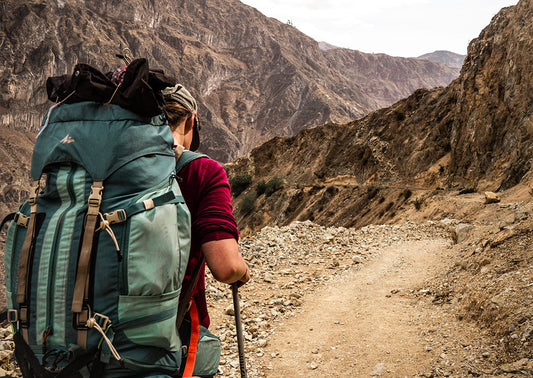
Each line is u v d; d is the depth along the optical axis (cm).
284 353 536
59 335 124
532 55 4925
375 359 506
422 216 4722
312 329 605
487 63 5897
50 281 125
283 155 11425
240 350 175
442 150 6969
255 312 663
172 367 134
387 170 7862
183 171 161
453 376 443
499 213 2194
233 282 159
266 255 1027
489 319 525
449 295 667
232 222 160
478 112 5703
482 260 682
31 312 128
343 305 699
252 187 11281
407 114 8344
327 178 9250
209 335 168
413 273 859
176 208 137
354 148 9056
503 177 4416
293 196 9075
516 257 629
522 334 462
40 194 140
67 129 138
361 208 7162
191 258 161
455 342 511
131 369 125
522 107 4972
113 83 142
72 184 131
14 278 135
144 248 125
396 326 595
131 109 138
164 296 129
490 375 424
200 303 169
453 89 7512
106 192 131
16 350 134
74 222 128
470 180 5403
